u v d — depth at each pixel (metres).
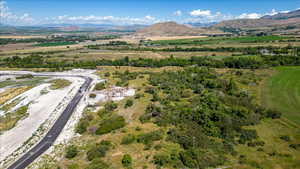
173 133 37.09
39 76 102.19
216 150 33.06
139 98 59.00
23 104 62.03
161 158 29.91
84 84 83.88
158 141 35.38
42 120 50.69
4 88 80.44
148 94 62.59
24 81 91.56
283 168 29.44
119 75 94.81
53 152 35.84
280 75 83.88
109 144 35.03
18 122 49.56
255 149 34.34
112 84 78.75
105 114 50.47
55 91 75.31
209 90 64.06
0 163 33.47
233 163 30.20
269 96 60.94
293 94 61.12
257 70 96.31
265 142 36.72
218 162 29.86
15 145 39.12
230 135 37.94
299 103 54.34
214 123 40.91
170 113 45.78
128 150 33.12
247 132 39.06
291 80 75.50
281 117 47.00
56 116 52.66
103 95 66.06
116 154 32.12
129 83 77.75
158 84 72.94
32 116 53.16
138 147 33.84
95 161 30.22
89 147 35.69
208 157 30.58
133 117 46.00
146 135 36.66
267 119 46.19
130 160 29.64
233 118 43.50
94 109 55.16
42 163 32.53
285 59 104.81
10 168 31.91
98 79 91.62
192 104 50.62
